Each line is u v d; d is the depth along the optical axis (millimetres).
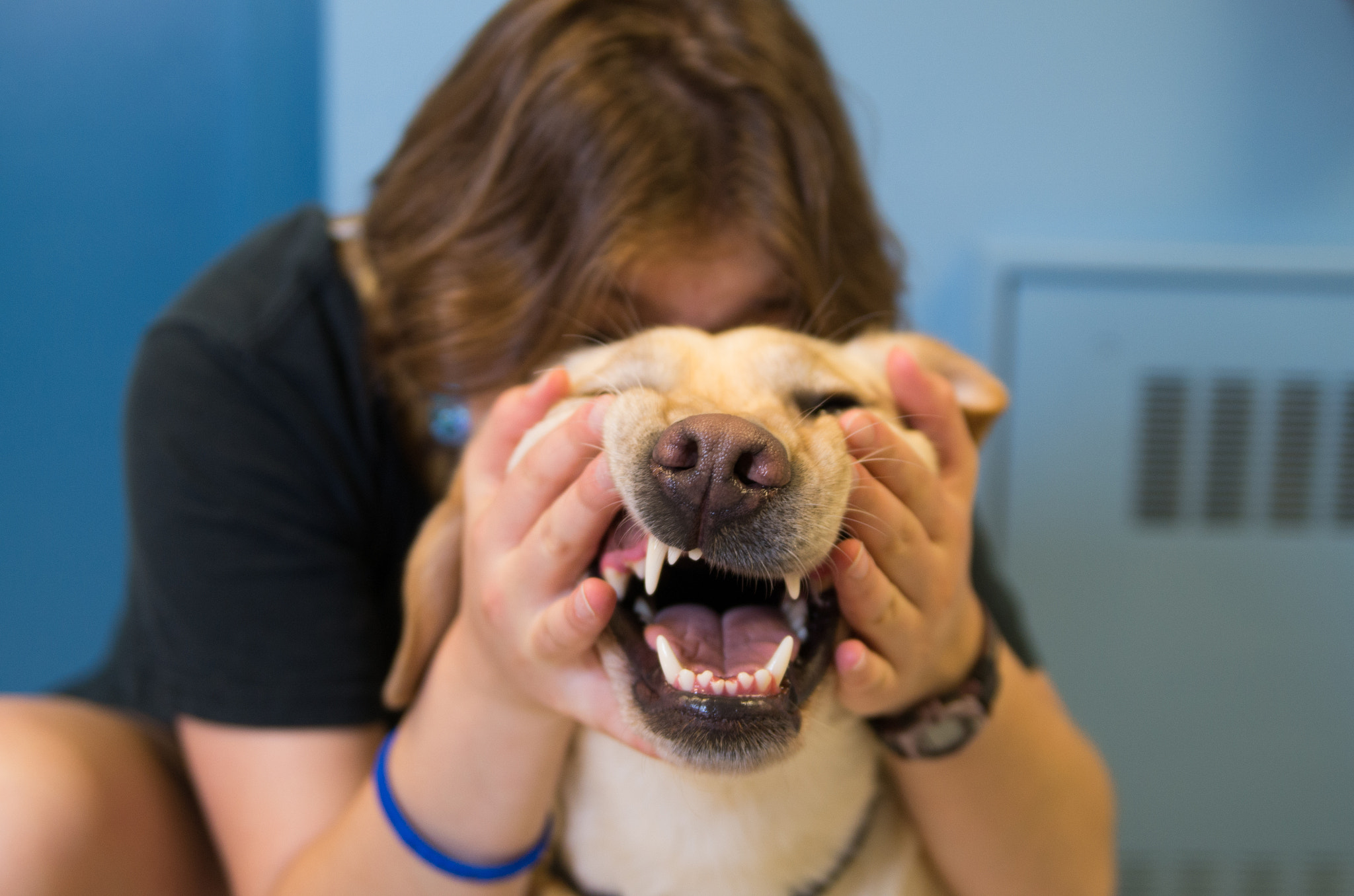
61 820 1445
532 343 1541
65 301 2828
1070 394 2609
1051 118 2750
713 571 1414
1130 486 2619
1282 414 2588
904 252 2020
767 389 1337
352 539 1760
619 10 1610
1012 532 2643
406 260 1664
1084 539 2635
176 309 1770
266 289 1813
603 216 1448
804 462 1143
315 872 1404
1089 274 2574
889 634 1203
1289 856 2643
